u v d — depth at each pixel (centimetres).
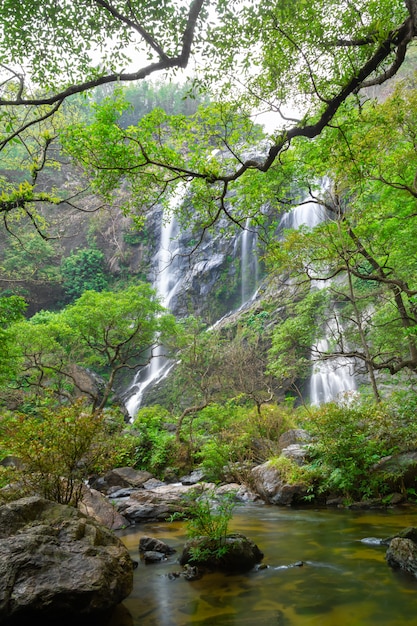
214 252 3491
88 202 4147
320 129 608
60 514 446
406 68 2256
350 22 559
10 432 605
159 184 750
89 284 3959
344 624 349
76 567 368
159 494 921
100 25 592
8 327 1644
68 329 1811
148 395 2902
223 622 364
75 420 623
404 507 795
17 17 580
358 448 882
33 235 3769
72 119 1176
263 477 997
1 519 413
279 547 587
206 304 3366
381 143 760
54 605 337
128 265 4091
